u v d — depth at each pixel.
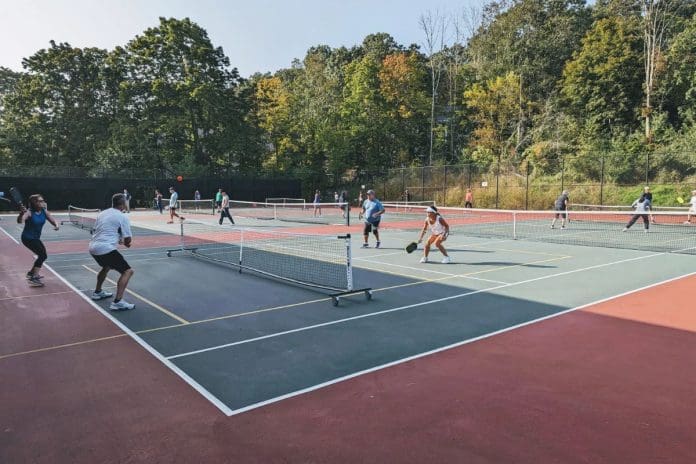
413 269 11.52
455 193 39.78
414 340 6.21
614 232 20.86
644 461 3.42
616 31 45.03
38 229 10.16
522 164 43.22
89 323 7.18
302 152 56.69
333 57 77.25
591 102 44.53
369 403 4.40
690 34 40.75
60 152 48.88
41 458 3.59
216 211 37.00
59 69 48.53
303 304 8.21
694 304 7.95
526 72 53.03
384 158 56.53
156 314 7.66
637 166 34.56
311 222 26.86
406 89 56.81
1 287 9.88
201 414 4.25
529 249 15.12
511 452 3.56
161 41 48.75
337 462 3.47
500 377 4.96
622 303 8.04
